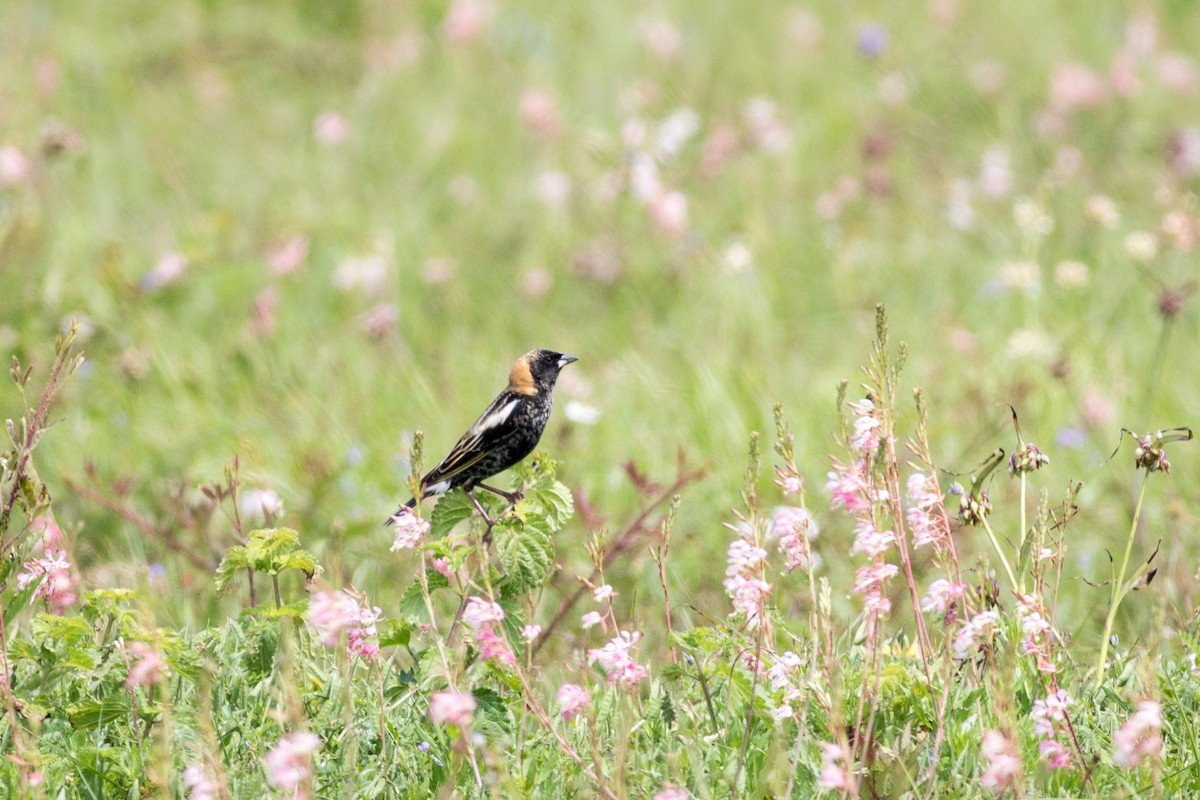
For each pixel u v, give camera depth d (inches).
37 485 268.2
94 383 517.0
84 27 910.4
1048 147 749.9
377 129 801.6
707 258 641.0
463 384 538.9
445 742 251.6
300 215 682.8
